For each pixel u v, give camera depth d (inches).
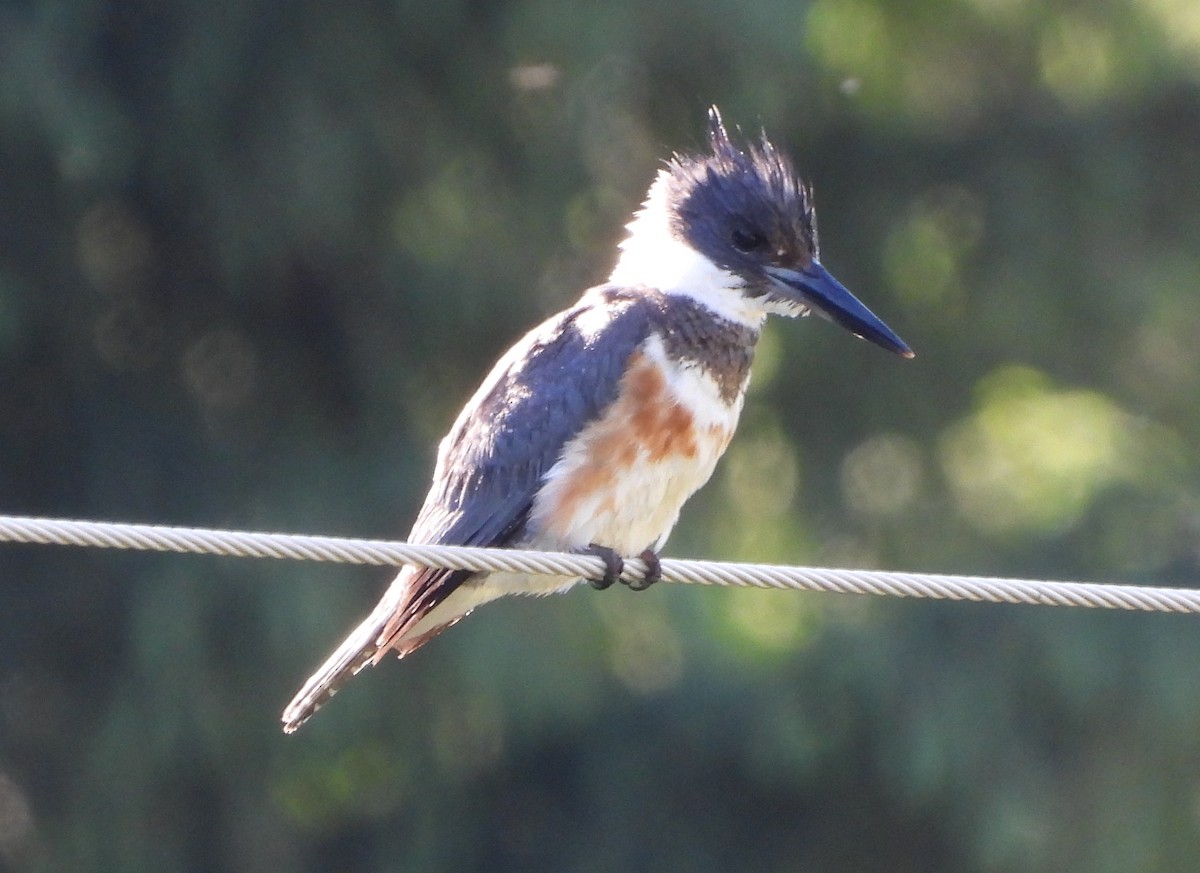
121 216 558.3
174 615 530.3
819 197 633.0
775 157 307.9
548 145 551.2
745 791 595.8
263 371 591.2
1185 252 645.3
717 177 299.3
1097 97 640.4
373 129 534.6
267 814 553.3
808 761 553.3
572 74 530.0
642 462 279.4
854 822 597.6
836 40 605.3
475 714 554.9
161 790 551.8
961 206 642.2
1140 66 627.8
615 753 587.2
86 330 571.2
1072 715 567.5
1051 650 563.5
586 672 524.7
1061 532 591.5
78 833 553.9
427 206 551.8
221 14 521.7
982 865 551.8
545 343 289.3
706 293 293.4
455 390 582.9
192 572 536.7
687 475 285.3
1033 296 634.8
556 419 279.1
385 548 223.8
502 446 281.6
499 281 552.4
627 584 283.4
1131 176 638.5
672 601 532.1
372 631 273.1
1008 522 612.1
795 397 641.6
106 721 541.6
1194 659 563.5
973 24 629.0
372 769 579.5
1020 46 631.2
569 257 567.5
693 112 552.4
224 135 531.8
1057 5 625.3
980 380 646.5
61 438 581.3
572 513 277.4
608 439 277.9
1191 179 650.8
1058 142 637.9
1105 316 636.1
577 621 524.4
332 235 533.0
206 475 574.9
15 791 565.6
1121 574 578.6
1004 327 635.5
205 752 536.7
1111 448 627.8
